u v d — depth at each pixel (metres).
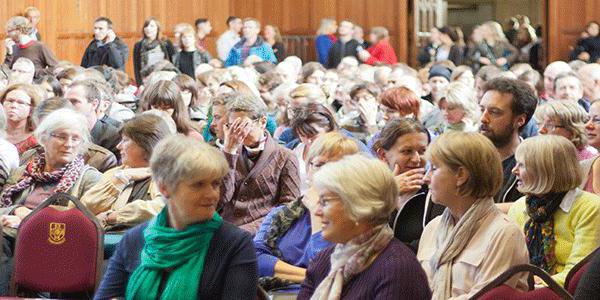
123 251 4.96
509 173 6.52
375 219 4.39
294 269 5.80
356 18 24.59
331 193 4.38
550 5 23.95
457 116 8.27
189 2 23.69
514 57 21.31
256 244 5.93
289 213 5.93
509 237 4.88
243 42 20.41
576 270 4.94
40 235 5.98
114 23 22.22
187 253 4.78
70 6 21.30
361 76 14.83
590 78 11.96
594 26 22.45
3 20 19.59
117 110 10.54
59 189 6.91
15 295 6.01
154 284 4.79
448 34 21.69
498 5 30.41
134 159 6.71
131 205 6.54
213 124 8.07
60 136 6.94
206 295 4.78
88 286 5.95
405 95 7.98
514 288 4.52
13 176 7.14
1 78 12.56
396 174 5.87
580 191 5.61
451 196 4.96
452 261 4.96
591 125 7.32
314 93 9.45
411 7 24.55
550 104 7.36
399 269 4.34
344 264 4.41
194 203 4.73
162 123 6.78
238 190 7.01
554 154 5.56
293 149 8.57
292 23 24.81
